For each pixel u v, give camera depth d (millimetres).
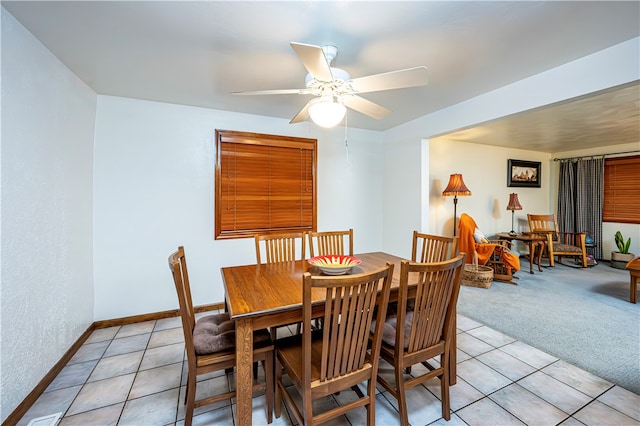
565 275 4336
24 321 1597
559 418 1542
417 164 3439
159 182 2783
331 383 1241
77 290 2234
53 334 1886
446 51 1833
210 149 2980
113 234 2623
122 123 2625
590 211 5309
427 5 1386
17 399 1534
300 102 2758
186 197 2898
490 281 3719
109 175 2588
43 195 1778
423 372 1976
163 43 1729
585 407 1620
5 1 1348
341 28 1579
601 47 1792
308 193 3500
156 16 1470
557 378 1883
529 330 2561
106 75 2168
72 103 2127
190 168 2904
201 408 1641
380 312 1303
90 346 2285
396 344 1401
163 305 2840
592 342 2340
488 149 5137
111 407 1628
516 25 1558
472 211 5008
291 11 1428
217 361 1447
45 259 1802
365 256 2451
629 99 2713
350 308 1205
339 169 3732
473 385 1817
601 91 1864
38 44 1700
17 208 1542
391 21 1513
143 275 2752
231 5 1384
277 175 3311
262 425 1514
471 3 1376
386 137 3955
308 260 2145
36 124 1704
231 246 3102
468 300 3287
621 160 4953
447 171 4719
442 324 1526
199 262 2977
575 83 1957
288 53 1849
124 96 2596
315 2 1362
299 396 1758
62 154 1999
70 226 2119
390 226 3908
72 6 1391
